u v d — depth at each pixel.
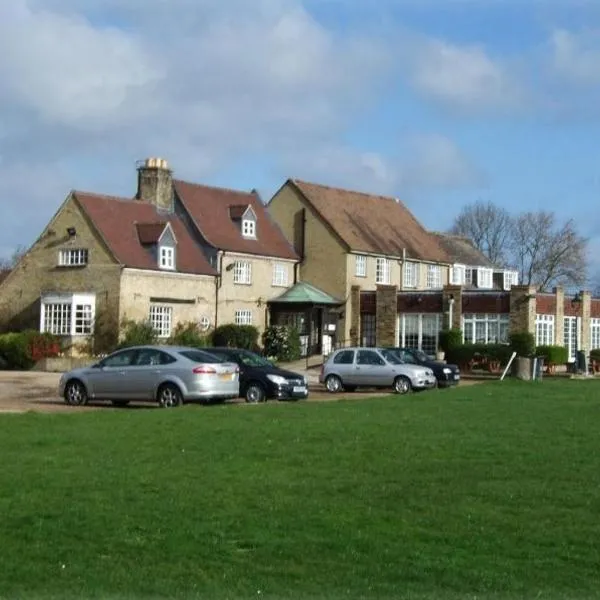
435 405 28.16
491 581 11.68
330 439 20.20
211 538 13.02
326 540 13.01
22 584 11.37
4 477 16.03
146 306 54.56
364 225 66.75
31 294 55.66
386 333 60.97
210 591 11.26
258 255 61.25
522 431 21.88
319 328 62.94
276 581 11.62
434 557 12.47
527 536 13.30
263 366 33.00
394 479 16.36
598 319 65.50
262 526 13.54
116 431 21.06
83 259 54.25
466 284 76.62
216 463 17.47
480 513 14.34
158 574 11.78
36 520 13.61
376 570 12.00
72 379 31.25
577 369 54.28
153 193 59.50
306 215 64.31
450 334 57.72
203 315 57.81
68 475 16.25
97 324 53.47
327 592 11.25
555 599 11.07
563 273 96.69
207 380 29.55
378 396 35.97
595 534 13.43
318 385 44.12
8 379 44.62
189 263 57.44
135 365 30.33
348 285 62.88
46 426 21.94
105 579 11.58
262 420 23.17
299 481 16.11
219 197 63.12
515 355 48.16
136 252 54.84
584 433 21.64
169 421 22.84
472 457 18.39
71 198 54.94
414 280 68.88
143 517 13.83
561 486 15.98
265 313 62.12
